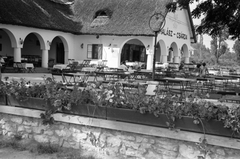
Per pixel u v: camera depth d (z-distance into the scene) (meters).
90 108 4.60
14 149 4.75
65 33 22.28
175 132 3.96
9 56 20.89
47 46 20.47
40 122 5.00
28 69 17.36
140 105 4.26
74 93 4.70
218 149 3.77
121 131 4.37
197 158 3.88
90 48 23.05
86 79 11.56
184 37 26.64
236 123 3.62
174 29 23.84
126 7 22.36
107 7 23.08
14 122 5.24
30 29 18.88
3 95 5.34
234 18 8.16
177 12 24.06
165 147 4.07
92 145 4.62
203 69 17.03
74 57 23.78
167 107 4.06
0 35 21.52
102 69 17.48
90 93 4.67
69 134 4.79
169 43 22.97
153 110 4.10
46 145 4.82
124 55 25.48
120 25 21.05
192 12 8.73
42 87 5.18
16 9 17.91
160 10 20.59
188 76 14.60
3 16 16.22
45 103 4.94
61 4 24.81
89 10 23.94
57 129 4.89
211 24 8.89
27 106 5.13
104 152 4.51
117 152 4.41
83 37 23.23
